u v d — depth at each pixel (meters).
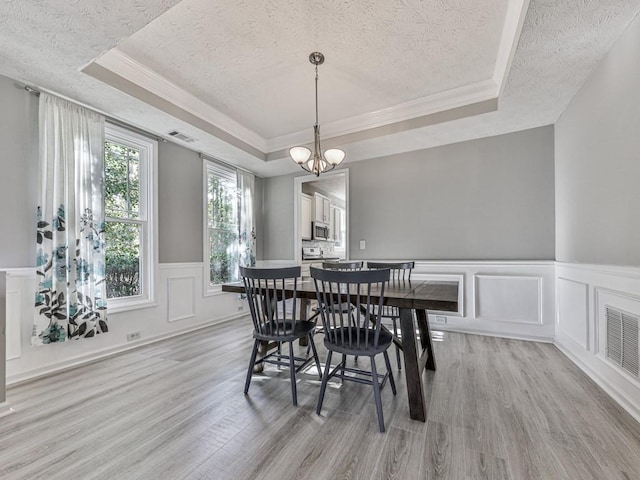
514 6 1.83
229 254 4.39
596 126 2.11
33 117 2.34
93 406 1.84
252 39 2.16
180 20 1.97
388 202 3.89
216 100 3.03
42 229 2.29
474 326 3.29
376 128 3.34
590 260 2.22
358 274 1.65
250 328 3.73
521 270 3.10
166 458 1.38
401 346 1.77
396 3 1.83
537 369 2.33
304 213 5.69
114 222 2.98
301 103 3.10
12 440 1.52
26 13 1.62
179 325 3.50
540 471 1.27
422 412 1.66
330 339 1.83
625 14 1.62
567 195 2.66
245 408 1.81
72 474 1.28
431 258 3.62
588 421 1.63
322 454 1.40
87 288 2.55
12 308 2.19
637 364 1.67
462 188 3.46
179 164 3.59
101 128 2.72
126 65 2.38
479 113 2.79
